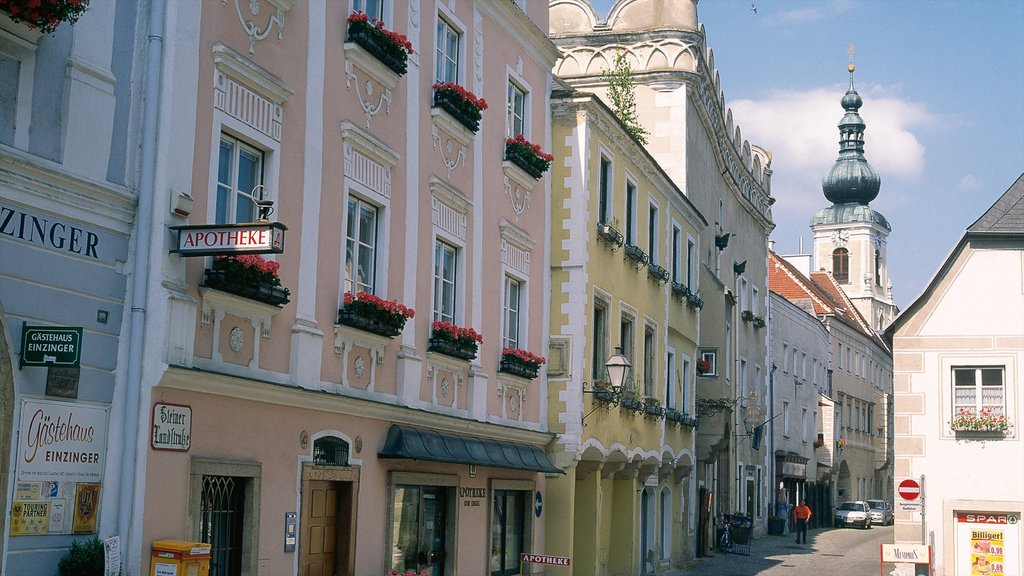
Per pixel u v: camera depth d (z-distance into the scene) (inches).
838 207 4296.3
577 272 962.1
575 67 1491.1
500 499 868.0
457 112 775.1
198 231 493.0
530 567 908.0
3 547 427.5
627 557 1115.9
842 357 2878.9
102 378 471.5
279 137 585.3
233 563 549.3
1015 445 1091.3
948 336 1122.7
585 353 965.8
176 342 498.6
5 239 430.3
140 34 497.0
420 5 749.3
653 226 1217.4
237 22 552.4
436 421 744.3
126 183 486.0
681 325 1325.0
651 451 1176.8
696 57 1471.5
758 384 2009.1
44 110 449.4
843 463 2829.7
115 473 475.2
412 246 728.3
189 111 514.3
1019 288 1111.6
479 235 830.5
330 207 630.5
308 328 601.3
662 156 1441.9
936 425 1113.4
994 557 1088.8
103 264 473.7
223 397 534.6
